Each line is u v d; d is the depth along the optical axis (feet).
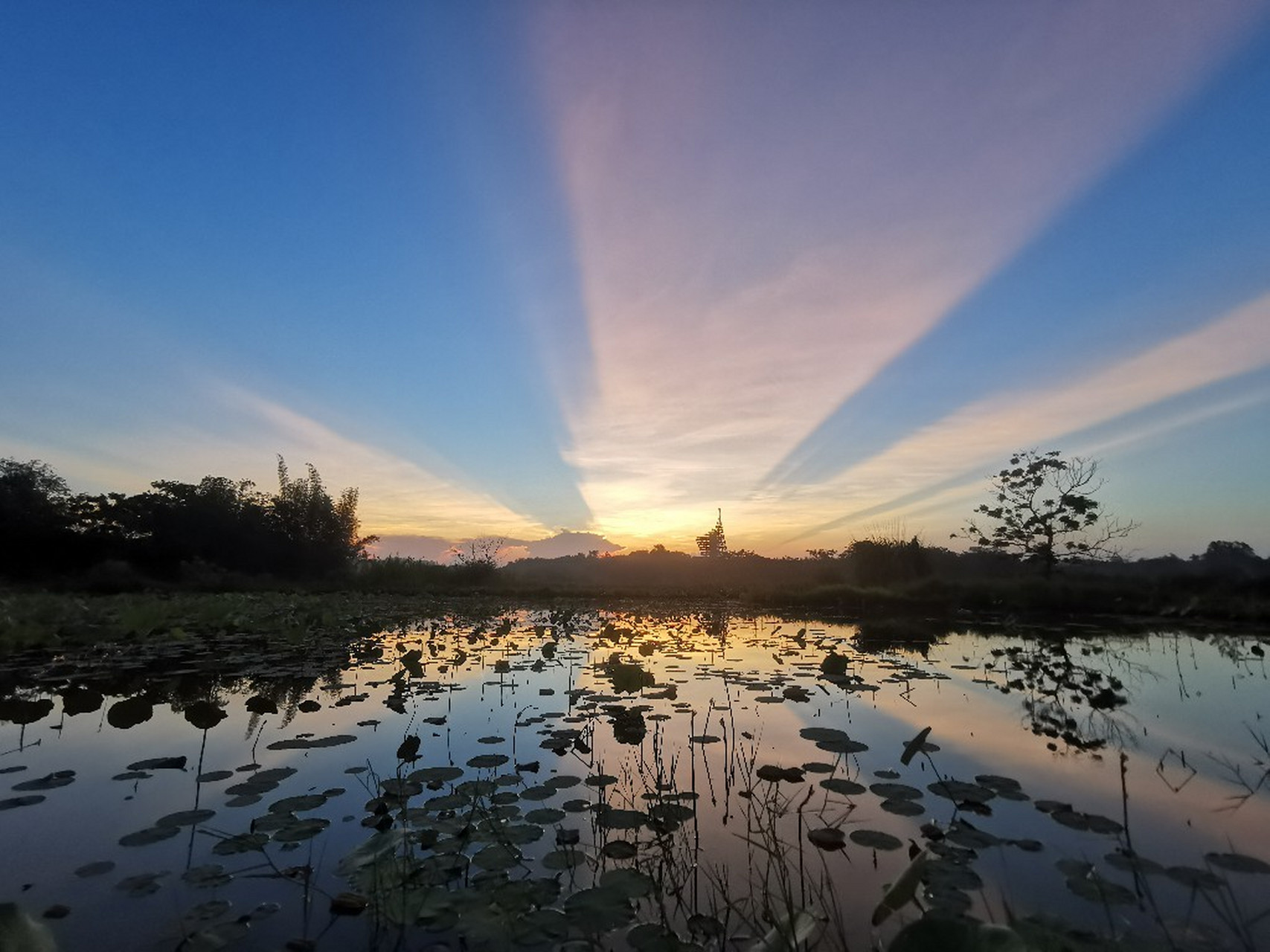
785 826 10.77
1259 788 12.37
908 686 22.47
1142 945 7.06
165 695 21.03
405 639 36.11
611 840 10.22
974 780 12.96
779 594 62.69
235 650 30.35
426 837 10.19
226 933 7.53
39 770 13.75
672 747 15.39
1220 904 8.11
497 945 7.31
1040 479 66.64
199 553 82.94
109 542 81.51
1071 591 52.37
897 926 7.67
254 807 11.57
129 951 7.22
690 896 8.46
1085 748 15.17
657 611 56.13
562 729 16.90
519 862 9.39
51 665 26.03
